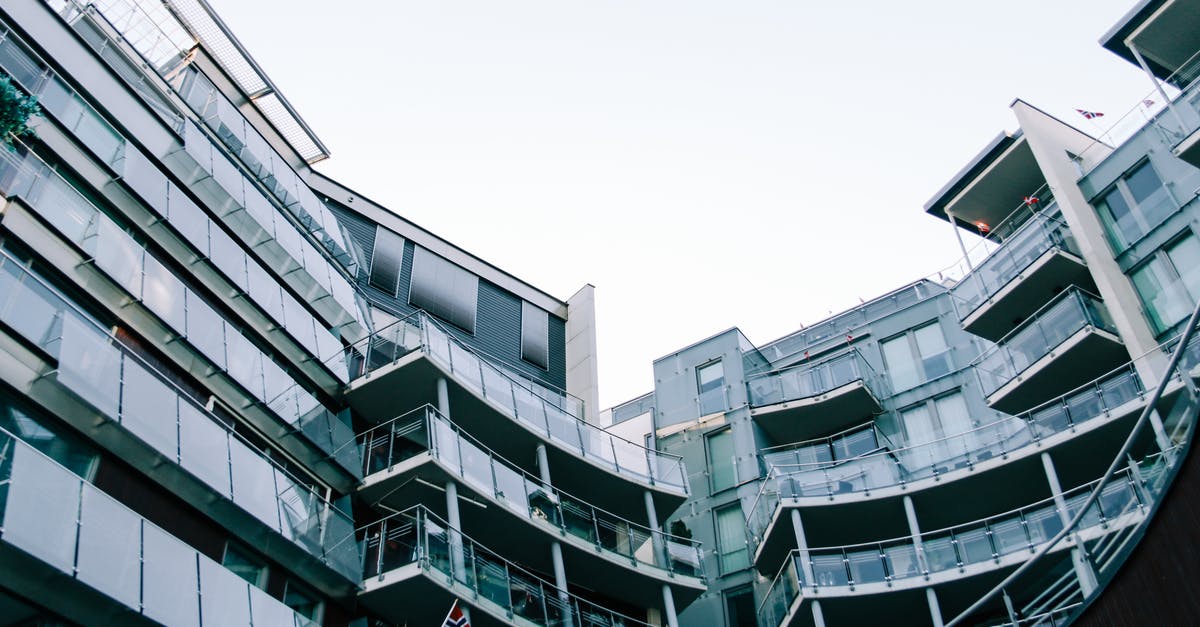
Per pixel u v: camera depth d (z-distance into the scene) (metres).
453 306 30.56
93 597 12.94
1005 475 24.70
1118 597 9.68
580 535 23.66
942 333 32.31
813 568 23.81
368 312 26.22
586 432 26.73
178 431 16.38
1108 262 25.66
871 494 25.75
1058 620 11.35
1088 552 10.77
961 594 22.69
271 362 20.17
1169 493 8.94
